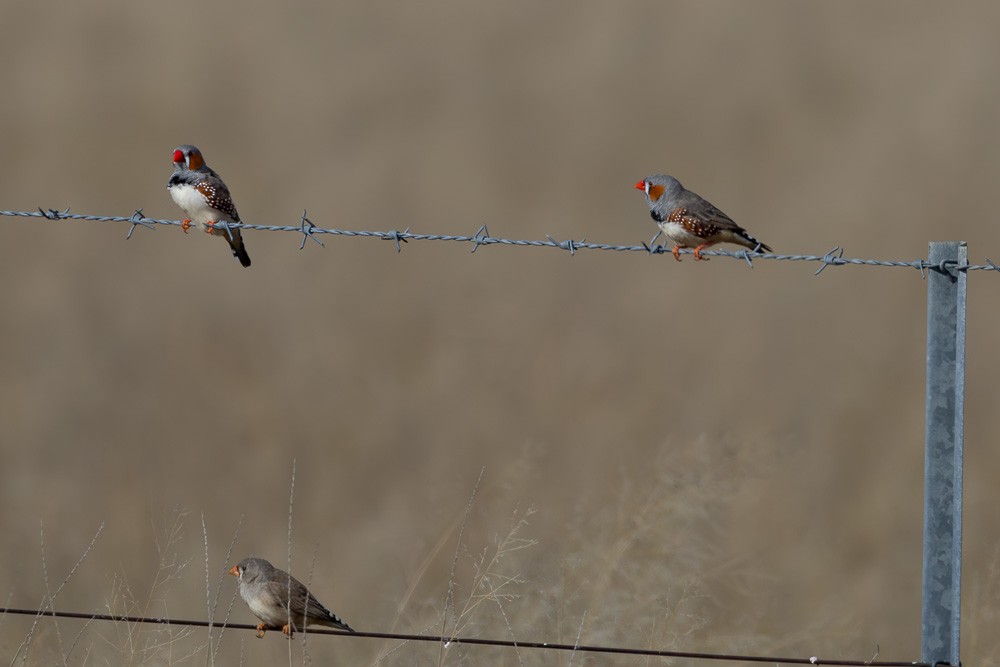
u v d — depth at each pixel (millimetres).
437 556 12672
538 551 11539
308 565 13367
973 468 16000
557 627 10609
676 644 10750
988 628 11391
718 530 12039
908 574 14008
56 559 13477
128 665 9453
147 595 12250
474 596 10617
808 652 11773
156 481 15570
